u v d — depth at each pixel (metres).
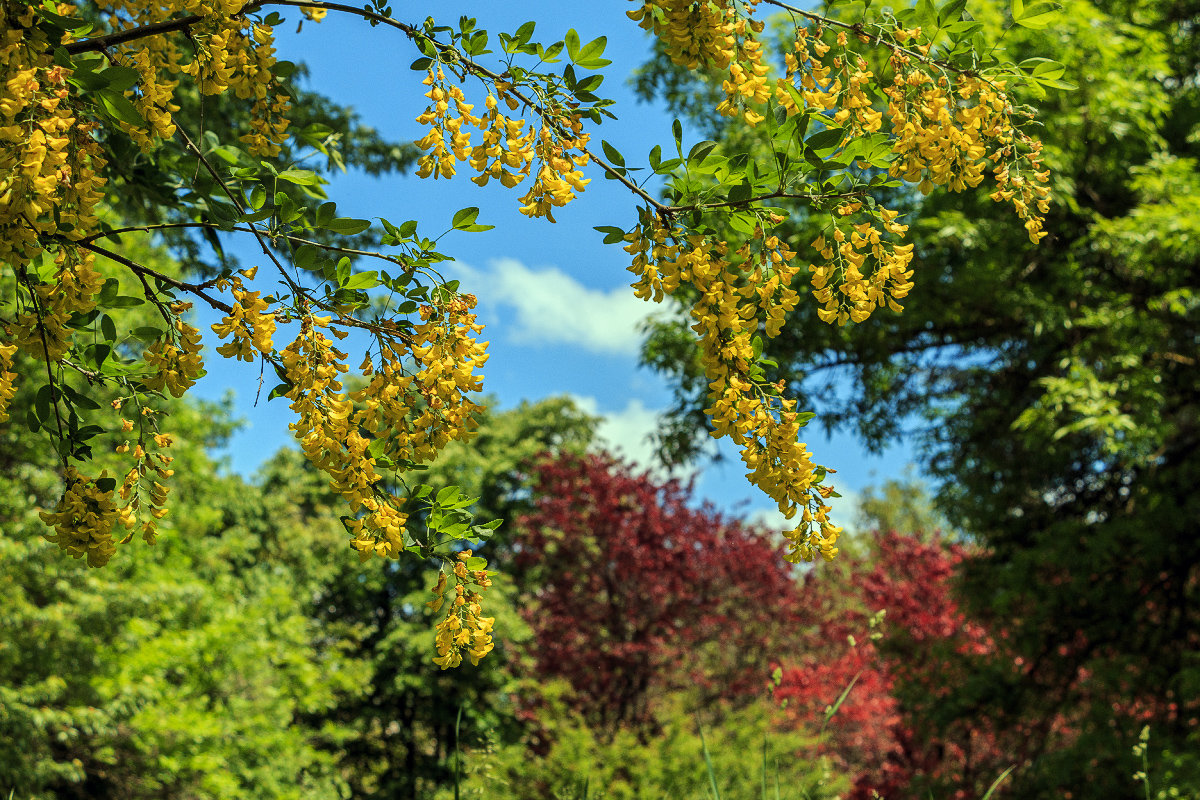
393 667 14.91
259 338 1.48
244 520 15.24
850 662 11.81
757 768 7.52
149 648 7.99
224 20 1.60
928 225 6.23
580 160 1.63
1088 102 5.86
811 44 1.78
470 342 1.59
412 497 1.61
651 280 1.61
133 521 1.48
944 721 7.48
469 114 1.62
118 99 1.35
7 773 7.07
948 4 1.76
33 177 1.19
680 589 11.65
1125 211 6.60
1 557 6.89
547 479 12.23
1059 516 7.78
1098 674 6.67
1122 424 5.27
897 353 7.81
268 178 2.24
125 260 1.48
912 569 12.12
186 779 8.84
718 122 7.77
